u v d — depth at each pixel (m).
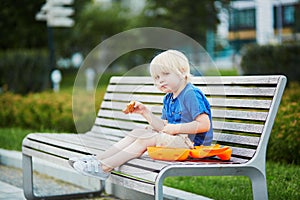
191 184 5.97
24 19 23.30
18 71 17.42
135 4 36.06
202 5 26.48
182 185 5.95
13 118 11.17
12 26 23.48
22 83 17.47
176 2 27.27
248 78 4.48
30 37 24.17
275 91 4.19
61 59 31.81
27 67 17.41
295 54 13.75
